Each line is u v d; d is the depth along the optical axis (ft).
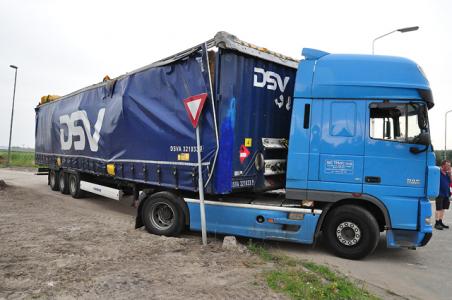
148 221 23.94
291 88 24.63
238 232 21.52
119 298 13.11
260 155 22.35
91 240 20.81
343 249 20.07
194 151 21.56
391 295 15.40
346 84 19.67
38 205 33.50
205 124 20.74
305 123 20.29
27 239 20.61
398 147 18.86
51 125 44.16
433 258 21.09
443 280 17.56
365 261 19.94
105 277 14.92
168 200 23.20
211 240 22.41
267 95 22.80
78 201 37.70
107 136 29.40
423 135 18.28
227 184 20.34
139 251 18.83
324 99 20.01
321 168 19.97
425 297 15.46
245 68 21.22
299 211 20.27
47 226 24.23
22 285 14.03
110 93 29.25
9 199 36.11
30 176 69.36
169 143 23.03
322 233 21.84
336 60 20.15
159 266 16.60
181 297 13.34
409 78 18.93
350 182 19.52
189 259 17.79
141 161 25.18
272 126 23.27
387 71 19.30
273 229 20.83
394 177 18.93
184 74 21.97
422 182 18.63
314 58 20.65
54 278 14.74
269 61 22.62
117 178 28.09
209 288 14.23
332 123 19.83
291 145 20.49
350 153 19.51
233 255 18.69
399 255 21.42
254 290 14.15
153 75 24.41
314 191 20.10
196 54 21.04
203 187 21.03
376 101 19.20
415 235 18.81
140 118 25.26
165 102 23.41
